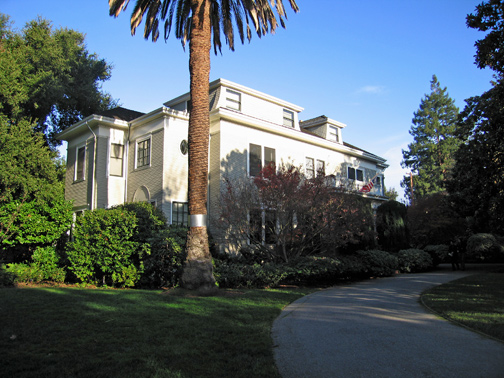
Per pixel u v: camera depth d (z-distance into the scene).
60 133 20.88
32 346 5.27
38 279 12.59
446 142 53.78
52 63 24.19
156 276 12.52
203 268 9.87
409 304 8.95
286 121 22.11
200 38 10.88
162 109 17.30
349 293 10.99
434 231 26.55
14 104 17.36
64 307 7.55
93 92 27.84
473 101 12.66
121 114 21.28
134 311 7.39
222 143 17.95
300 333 6.29
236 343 5.64
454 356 5.01
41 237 14.50
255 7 12.97
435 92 57.78
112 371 4.46
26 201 14.80
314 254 15.41
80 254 12.30
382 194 29.73
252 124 19.14
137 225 12.90
